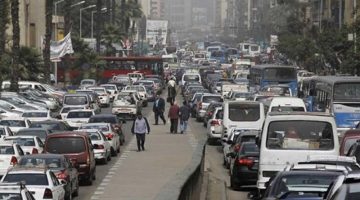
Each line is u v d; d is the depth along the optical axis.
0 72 121.06
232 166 54.41
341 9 164.38
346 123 77.25
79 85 172.75
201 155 52.34
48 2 134.88
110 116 85.19
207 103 115.12
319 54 172.00
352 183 19.36
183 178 33.94
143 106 146.38
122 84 172.50
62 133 56.12
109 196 48.62
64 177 45.09
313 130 41.53
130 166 65.31
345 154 44.94
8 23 134.38
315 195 27.25
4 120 78.88
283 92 111.75
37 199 39.34
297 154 41.19
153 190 51.09
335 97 77.50
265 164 41.34
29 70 142.88
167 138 90.06
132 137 94.19
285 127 41.62
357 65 118.38
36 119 87.75
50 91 135.12
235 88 136.75
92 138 66.69
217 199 48.44
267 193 28.36
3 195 32.47
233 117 76.69
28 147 59.59
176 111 95.50
